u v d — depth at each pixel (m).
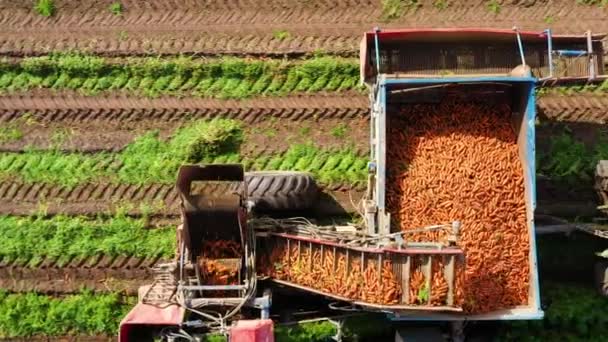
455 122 9.42
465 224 9.16
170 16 11.28
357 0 11.21
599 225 9.88
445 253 8.30
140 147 11.01
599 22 10.99
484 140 9.34
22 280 10.72
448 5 11.14
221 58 11.12
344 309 9.16
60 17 11.32
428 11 11.15
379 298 8.50
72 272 10.71
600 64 9.62
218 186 10.07
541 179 10.62
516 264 9.17
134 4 11.31
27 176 10.98
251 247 9.07
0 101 11.18
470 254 9.12
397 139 9.45
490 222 9.19
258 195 9.91
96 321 10.52
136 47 11.17
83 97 11.16
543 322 9.98
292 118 11.03
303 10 11.23
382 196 9.05
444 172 9.26
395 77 9.09
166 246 10.70
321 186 10.80
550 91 10.91
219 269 9.02
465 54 9.80
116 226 10.77
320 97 11.05
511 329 9.85
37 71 11.21
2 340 10.54
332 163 10.88
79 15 11.31
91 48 11.19
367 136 10.94
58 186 10.95
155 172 10.90
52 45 11.22
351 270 8.73
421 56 9.80
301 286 9.05
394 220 9.23
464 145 9.34
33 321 10.56
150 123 11.09
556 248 10.54
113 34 11.24
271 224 9.37
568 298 10.12
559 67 9.60
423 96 9.50
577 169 10.63
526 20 11.05
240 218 8.83
